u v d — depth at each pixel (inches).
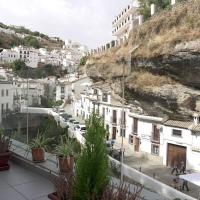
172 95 965.8
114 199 116.3
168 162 981.8
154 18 965.8
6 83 719.1
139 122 1143.6
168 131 1005.2
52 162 221.9
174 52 862.5
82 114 1573.6
